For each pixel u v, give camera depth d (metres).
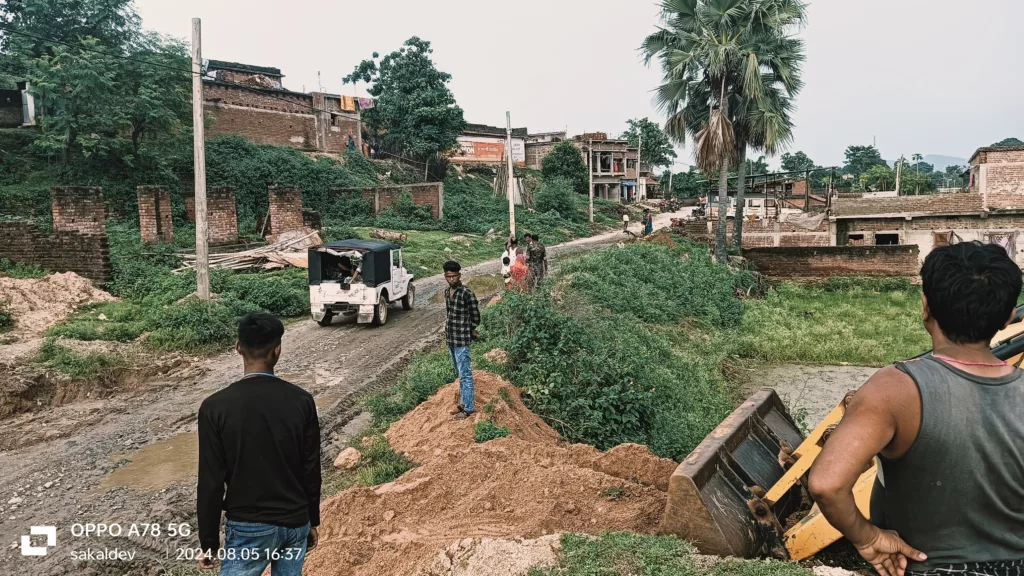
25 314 13.88
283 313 17.25
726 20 23.70
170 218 23.75
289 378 11.62
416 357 12.47
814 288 27.95
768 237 33.41
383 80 51.28
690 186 90.75
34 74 28.23
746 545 3.84
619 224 54.34
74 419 9.48
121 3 31.67
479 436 7.27
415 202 40.44
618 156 69.38
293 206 27.12
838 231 31.80
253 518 3.27
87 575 5.45
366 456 7.59
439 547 4.58
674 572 3.53
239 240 25.22
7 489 7.17
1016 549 1.97
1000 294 1.94
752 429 4.96
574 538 4.12
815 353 16.61
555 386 9.23
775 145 24.53
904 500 2.08
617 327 13.61
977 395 1.94
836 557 3.84
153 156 30.67
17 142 29.28
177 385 11.29
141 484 7.29
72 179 27.75
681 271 22.41
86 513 6.59
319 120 45.94
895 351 16.94
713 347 16.27
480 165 61.00
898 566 2.08
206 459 3.24
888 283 27.20
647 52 25.92
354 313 16.67
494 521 5.11
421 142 50.16
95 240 17.14
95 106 28.44
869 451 1.97
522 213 45.84
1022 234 28.69
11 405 9.66
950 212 29.19
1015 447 1.91
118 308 15.36
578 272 18.98
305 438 3.42
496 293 18.94
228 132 40.38
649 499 5.15
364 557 4.72
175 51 32.25
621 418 8.70
